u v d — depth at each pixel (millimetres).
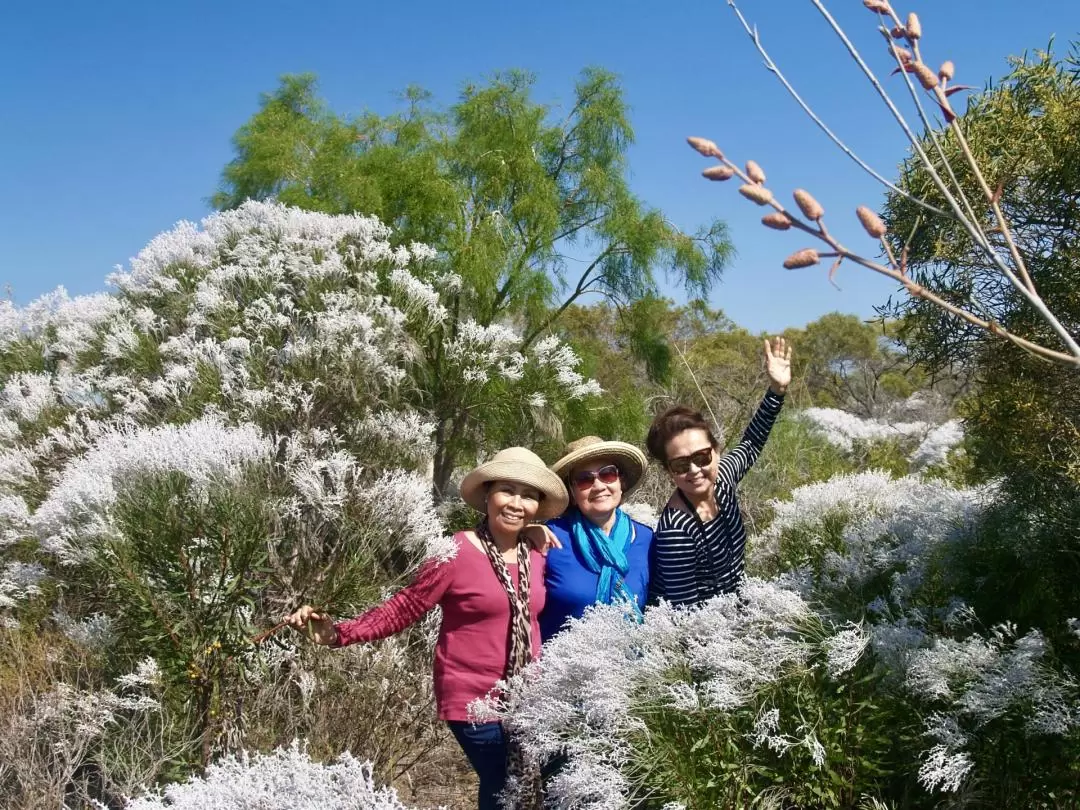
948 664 2779
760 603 3262
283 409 5527
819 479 8633
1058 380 3127
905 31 1516
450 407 7062
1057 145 2904
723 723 2984
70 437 5777
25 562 5047
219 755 3768
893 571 3670
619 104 8922
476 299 8227
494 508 3576
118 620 4289
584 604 3758
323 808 2570
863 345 23547
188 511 3682
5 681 4086
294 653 4227
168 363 6160
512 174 8523
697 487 3766
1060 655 3002
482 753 3412
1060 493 3201
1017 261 1438
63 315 7375
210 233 7523
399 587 4402
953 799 2771
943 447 10281
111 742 3902
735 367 12281
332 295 6512
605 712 2926
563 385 7387
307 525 4500
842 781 2807
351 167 8727
